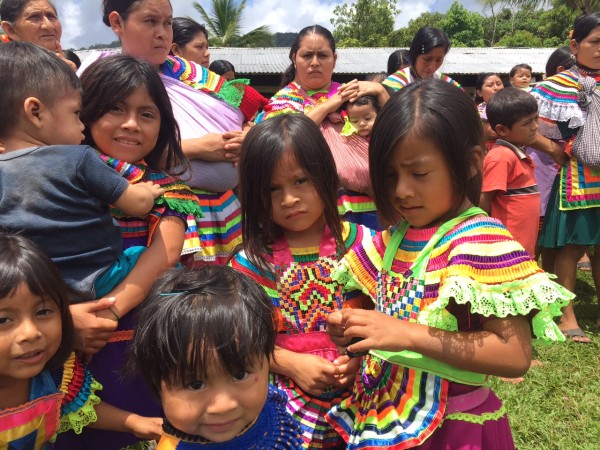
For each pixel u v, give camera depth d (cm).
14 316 144
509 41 3272
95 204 178
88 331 172
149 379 131
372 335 148
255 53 1856
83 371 176
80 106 188
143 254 196
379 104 340
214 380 123
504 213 387
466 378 151
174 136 221
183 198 210
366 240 183
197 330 120
